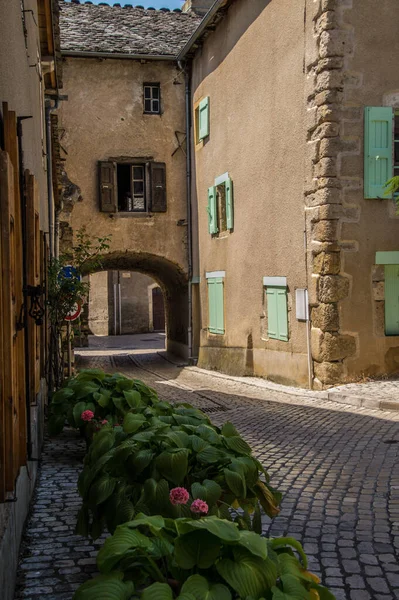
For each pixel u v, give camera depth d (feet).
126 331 128.98
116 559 8.86
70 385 25.00
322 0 40.52
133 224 65.87
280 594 8.20
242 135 52.70
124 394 22.84
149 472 13.05
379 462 23.57
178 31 70.79
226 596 8.12
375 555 15.33
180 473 12.59
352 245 40.81
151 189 65.87
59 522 16.97
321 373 41.01
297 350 44.01
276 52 46.37
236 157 54.13
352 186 40.75
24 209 16.83
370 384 39.55
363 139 40.81
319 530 17.12
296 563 9.25
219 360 58.54
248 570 8.37
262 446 27.07
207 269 61.98
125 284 128.67
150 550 9.09
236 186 54.19
